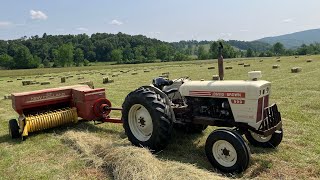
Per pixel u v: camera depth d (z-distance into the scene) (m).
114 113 9.49
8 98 14.95
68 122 7.71
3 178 5.03
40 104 7.43
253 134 5.90
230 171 4.82
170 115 5.63
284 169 4.90
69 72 41.78
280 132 5.63
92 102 7.60
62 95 7.78
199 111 5.65
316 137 6.36
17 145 6.65
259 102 4.99
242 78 18.19
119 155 5.21
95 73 34.47
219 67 5.60
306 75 17.55
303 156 5.37
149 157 5.08
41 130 7.63
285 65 26.52
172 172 4.60
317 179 4.55
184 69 30.86
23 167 5.43
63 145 6.48
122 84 18.97
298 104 9.52
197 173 4.57
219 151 4.96
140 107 6.03
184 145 6.18
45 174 5.11
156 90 5.87
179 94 6.12
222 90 5.24
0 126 8.59
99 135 7.15
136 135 6.08
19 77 35.34
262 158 5.35
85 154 5.81
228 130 4.85
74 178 4.91
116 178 4.80
